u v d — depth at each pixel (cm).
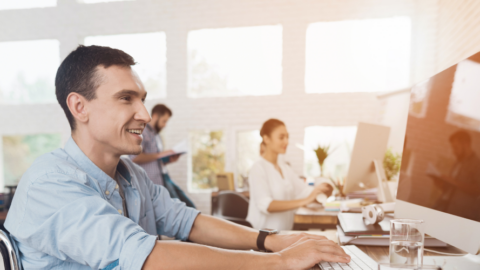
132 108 93
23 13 613
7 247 82
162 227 122
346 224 118
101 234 73
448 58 415
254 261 77
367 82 546
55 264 85
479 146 74
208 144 588
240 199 252
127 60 94
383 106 460
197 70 592
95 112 91
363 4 540
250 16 571
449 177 85
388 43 539
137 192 108
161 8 591
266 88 577
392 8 530
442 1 445
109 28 600
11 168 618
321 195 239
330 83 555
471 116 78
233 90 584
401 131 416
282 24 563
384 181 208
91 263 74
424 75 477
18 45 619
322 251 83
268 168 243
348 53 552
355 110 543
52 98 613
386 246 105
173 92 588
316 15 553
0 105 614
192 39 593
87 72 90
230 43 586
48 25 609
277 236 105
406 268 70
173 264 72
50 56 615
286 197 246
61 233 76
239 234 111
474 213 74
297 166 551
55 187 80
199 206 577
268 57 577
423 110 106
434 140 96
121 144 93
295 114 558
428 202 96
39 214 79
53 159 88
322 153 349
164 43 596
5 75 620
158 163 387
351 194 269
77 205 77
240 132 580
